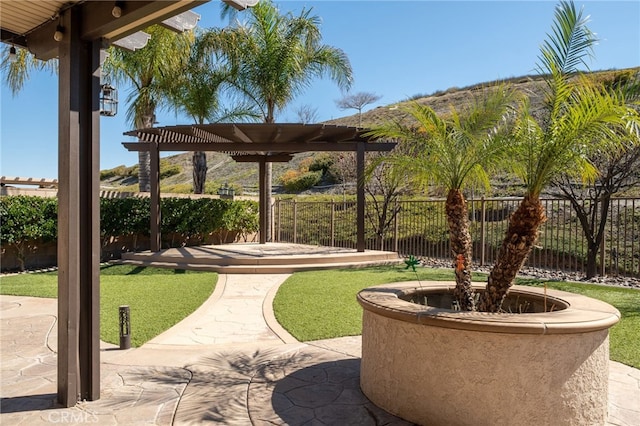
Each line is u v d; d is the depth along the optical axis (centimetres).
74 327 326
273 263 1021
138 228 1269
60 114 326
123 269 1009
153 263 1053
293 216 1571
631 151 783
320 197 2012
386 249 1362
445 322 273
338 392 349
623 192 1123
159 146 1137
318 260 1054
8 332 530
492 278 349
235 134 1034
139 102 1486
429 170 406
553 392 264
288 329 540
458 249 386
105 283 844
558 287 758
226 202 1508
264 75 1497
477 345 269
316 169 2814
